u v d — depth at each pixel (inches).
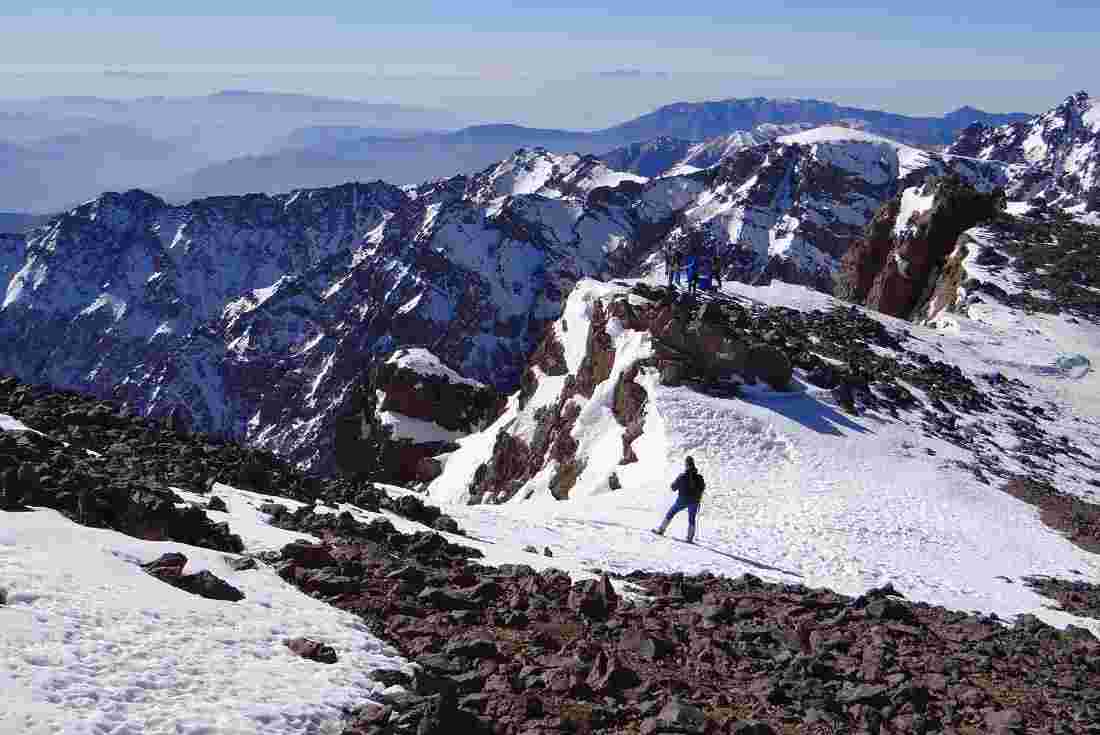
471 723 370.9
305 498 895.7
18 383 1077.1
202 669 372.2
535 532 1072.8
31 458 631.8
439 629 506.9
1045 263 4256.9
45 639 355.6
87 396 1103.0
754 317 2792.8
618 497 1557.6
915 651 636.7
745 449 1819.6
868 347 2824.8
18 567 414.0
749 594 788.0
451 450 4980.3
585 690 443.8
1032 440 2303.2
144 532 536.7
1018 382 2908.5
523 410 3324.3
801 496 1583.4
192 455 930.7
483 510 1316.4
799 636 609.6
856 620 721.0
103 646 365.1
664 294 2581.2
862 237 5570.9
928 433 2139.5
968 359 3043.8
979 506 1675.7
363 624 484.4
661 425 1881.2
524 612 571.8
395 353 5526.6
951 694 535.8
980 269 4259.4
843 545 1295.5
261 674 382.9
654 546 1098.7
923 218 4990.2
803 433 1915.6
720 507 1467.8
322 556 586.2
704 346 2144.4
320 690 383.2
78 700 321.4
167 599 430.3
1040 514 1710.1
